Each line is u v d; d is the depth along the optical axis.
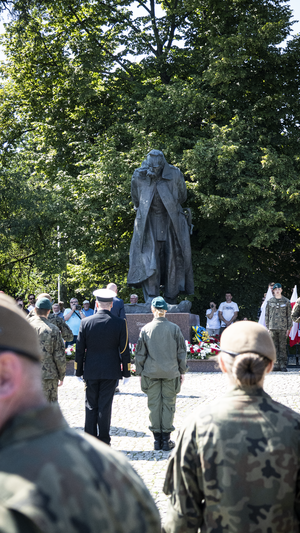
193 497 2.09
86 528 0.99
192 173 18.97
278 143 20.05
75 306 14.42
